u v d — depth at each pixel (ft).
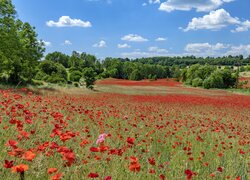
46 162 14.23
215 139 35.76
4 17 109.60
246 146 34.14
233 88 253.85
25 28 135.64
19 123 17.60
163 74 438.40
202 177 18.65
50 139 19.21
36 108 35.19
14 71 123.03
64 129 23.75
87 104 60.64
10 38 110.63
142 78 420.77
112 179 14.32
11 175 12.44
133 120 42.24
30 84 131.44
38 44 136.87
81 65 440.86
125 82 300.20
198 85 265.95
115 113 44.80
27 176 12.84
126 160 18.30
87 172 14.38
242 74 372.58
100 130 28.14
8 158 14.64
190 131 39.24
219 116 71.36
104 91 165.37
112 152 16.37
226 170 20.63
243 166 21.67
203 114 73.51
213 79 250.98
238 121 64.44
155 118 47.06
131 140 16.53
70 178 13.11
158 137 32.30
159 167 17.79
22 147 16.63
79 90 141.79
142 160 19.90
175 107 85.56
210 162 23.22
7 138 18.10
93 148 14.43
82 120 33.88
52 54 464.65
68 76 242.37
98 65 446.60
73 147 18.38
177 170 18.71
